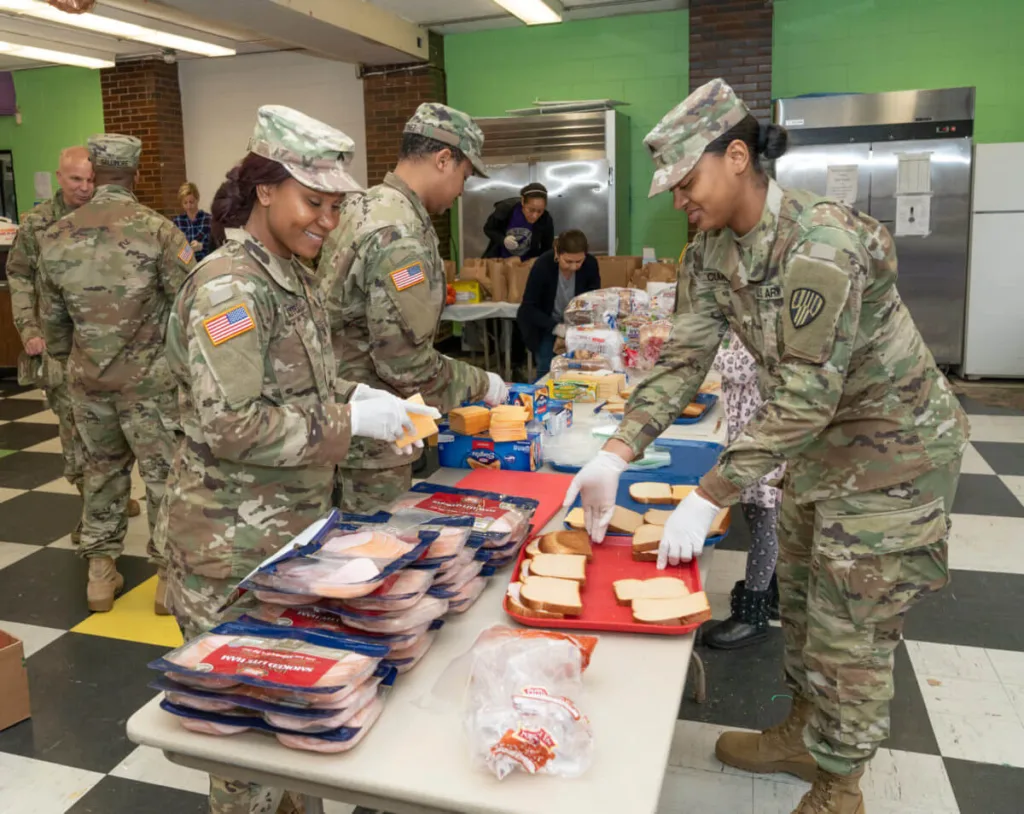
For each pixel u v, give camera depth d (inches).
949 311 258.8
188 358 54.0
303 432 54.1
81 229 112.0
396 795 39.6
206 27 305.6
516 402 99.6
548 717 41.2
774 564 107.4
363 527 57.2
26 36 313.3
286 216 54.4
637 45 308.8
